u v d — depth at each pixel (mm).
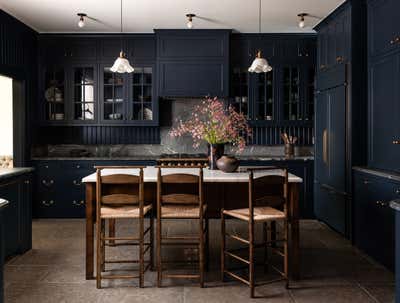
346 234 4852
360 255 4336
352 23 4699
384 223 3891
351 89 4707
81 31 6227
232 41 6344
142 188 3393
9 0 4762
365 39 4711
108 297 3199
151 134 6727
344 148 4867
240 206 3809
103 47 6316
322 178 5668
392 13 4062
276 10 5207
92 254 3596
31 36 6094
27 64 5934
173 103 6688
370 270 3850
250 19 5617
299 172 6141
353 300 3141
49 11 5223
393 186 3703
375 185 4090
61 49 6312
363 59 4719
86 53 6320
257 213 3432
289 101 6332
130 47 6316
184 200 3398
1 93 6207
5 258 4148
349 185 4758
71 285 3453
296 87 6387
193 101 6676
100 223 3393
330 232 5391
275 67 6324
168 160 5750
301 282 3531
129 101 6336
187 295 3240
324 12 5273
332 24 5355
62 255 4305
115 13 5332
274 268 3584
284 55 6324
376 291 3322
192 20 5668
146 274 3721
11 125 6223
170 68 6195
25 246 4395
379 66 4359
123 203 3402
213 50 6176
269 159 6098
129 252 4395
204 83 6199
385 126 4207
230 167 3949
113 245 3795
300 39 6312
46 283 3498
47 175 6133
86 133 6727
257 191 3814
